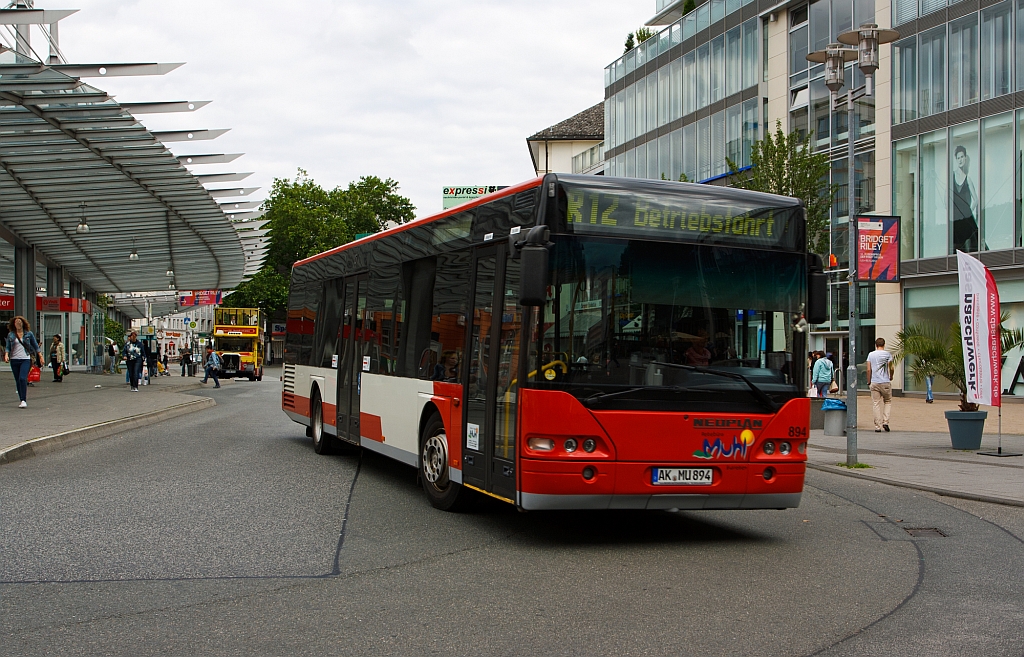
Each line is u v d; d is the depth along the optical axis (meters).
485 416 8.56
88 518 8.82
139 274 49.91
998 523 9.55
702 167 44.47
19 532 8.15
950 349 17.19
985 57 31.08
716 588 6.53
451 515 9.40
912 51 33.91
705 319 8.08
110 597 6.08
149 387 34.69
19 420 17.86
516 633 5.35
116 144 21.42
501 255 8.51
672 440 7.84
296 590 6.32
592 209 7.89
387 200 89.94
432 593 6.28
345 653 4.96
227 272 49.53
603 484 7.66
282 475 12.07
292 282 17.55
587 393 7.68
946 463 14.82
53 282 45.69
